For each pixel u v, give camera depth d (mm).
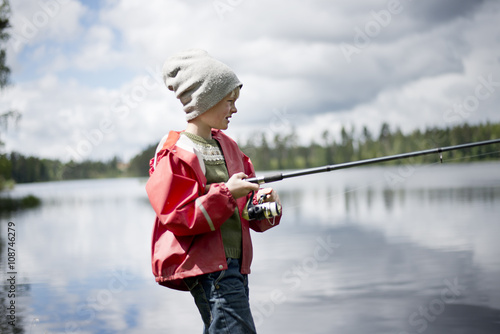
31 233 8102
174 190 1585
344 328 2844
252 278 4105
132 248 6152
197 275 1636
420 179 16812
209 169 1721
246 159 1955
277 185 22156
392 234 5820
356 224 6918
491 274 3773
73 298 3723
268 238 6141
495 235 5277
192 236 1624
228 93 1737
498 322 2793
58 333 2912
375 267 4242
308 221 7680
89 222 9703
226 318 1616
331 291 3609
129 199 17984
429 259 4391
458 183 13914
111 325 3061
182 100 1769
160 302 3576
